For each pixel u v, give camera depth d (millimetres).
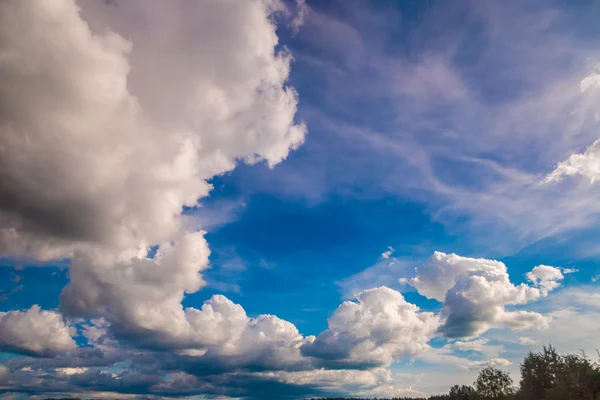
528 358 50781
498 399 45344
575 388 38906
